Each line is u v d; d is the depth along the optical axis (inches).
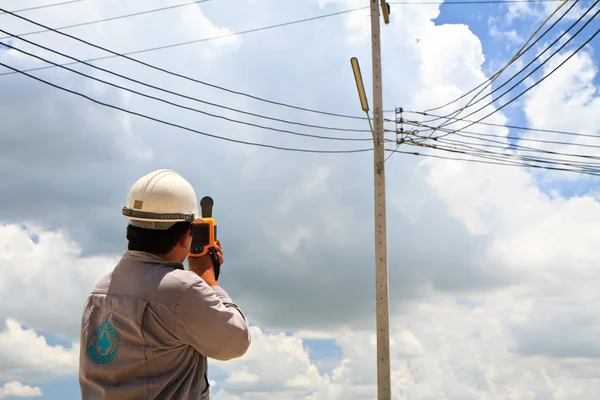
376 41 633.0
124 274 95.5
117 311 92.8
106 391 90.7
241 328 94.3
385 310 563.5
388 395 545.3
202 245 102.5
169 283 92.3
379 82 618.2
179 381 92.4
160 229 96.9
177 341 91.8
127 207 98.6
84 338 94.9
